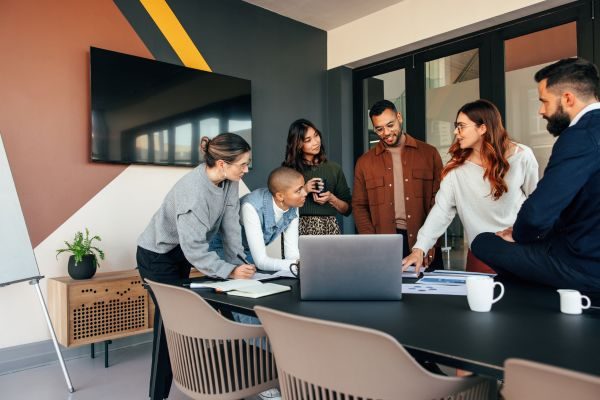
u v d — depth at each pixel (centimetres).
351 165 484
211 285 170
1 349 287
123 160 331
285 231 253
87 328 288
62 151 312
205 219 187
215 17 396
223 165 187
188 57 378
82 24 322
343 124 477
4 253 254
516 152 223
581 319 115
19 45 296
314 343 92
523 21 366
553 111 153
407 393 86
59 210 310
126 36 344
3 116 289
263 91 429
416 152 292
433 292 155
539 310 125
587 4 333
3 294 290
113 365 299
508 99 379
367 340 83
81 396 249
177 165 360
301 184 229
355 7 434
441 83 421
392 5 430
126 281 305
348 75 483
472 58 401
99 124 320
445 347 93
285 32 449
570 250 140
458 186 233
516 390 69
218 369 149
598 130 135
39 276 267
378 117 276
